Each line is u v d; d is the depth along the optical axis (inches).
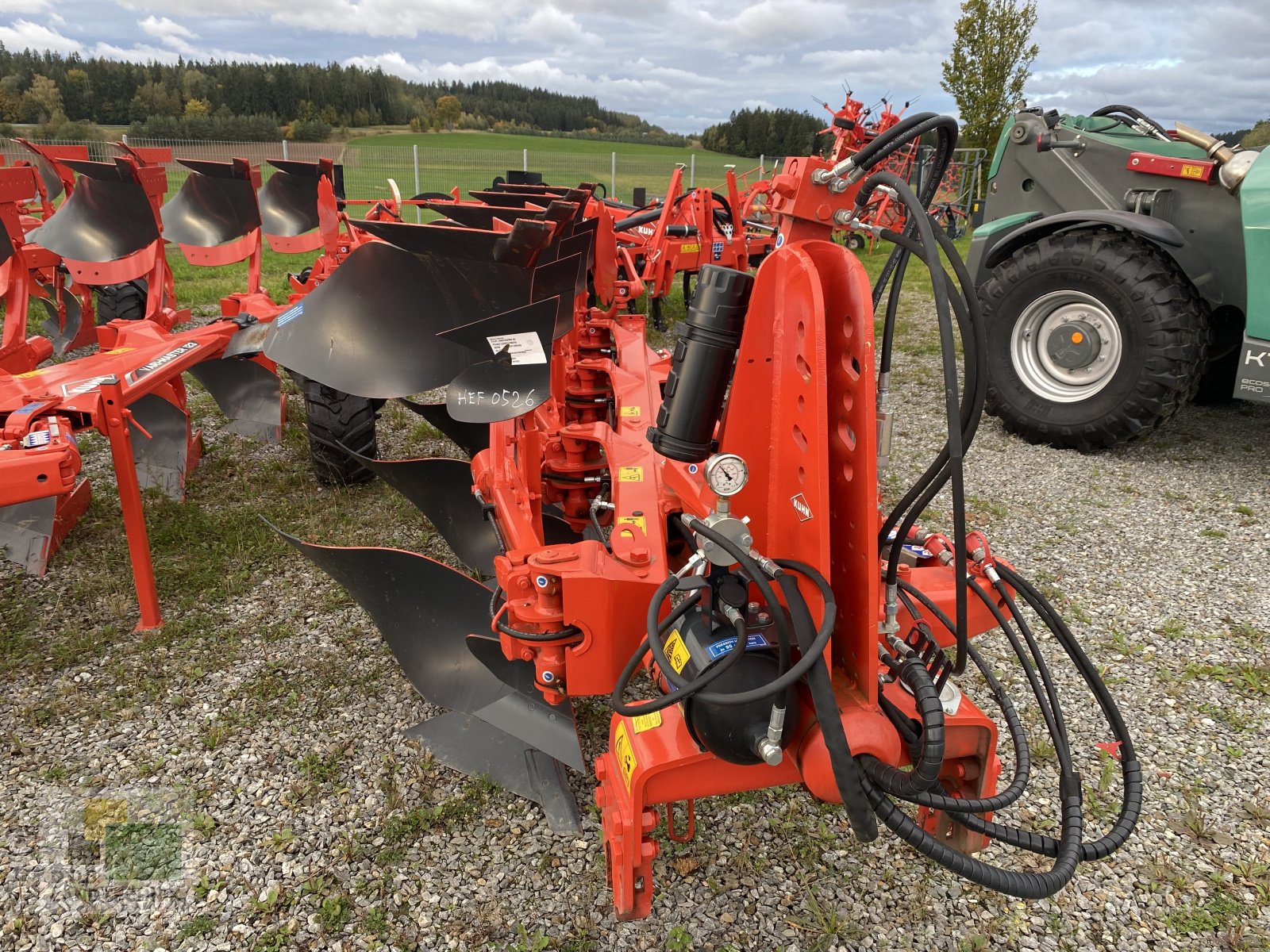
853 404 66.0
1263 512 178.9
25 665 123.0
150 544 156.6
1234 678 123.3
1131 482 196.7
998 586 85.2
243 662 125.3
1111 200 213.6
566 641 82.3
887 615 72.4
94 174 179.9
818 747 67.1
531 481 104.0
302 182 255.1
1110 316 204.7
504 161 1053.2
